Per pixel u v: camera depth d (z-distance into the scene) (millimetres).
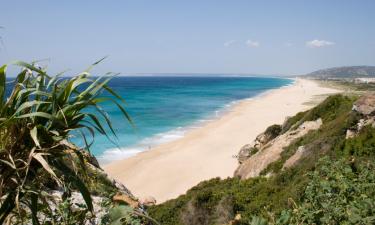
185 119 64188
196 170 33188
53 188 5426
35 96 2654
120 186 11688
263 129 53500
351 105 22812
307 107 81625
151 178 30984
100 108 2783
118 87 176375
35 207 2547
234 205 14641
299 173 16016
